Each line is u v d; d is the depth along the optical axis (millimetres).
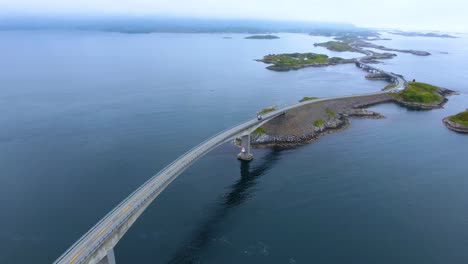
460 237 90375
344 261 80500
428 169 131000
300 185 116812
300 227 93438
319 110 188875
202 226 92938
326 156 142000
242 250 83875
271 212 100375
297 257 81688
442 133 175125
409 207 104125
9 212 97750
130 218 79438
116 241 75312
